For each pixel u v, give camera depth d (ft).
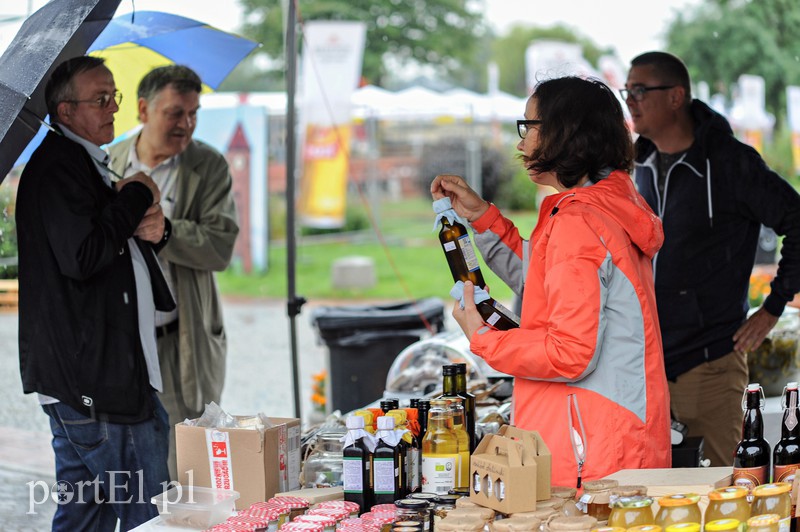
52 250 11.34
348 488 9.02
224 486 9.48
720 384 13.78
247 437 9.39
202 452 9.55
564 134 8.81
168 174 15.84
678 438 11.71
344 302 50.39
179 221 15.34
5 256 18.69
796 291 13.42
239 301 50.78
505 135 91.35
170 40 16.29
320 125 53.42
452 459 9.06
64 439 11.76
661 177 14.11
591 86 8.96
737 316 13.82
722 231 13.65
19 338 11.50
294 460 9.89
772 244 22.79
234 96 40.88
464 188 10.64
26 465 21.25
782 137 67.62
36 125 11.78
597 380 8.67
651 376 8.76
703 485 8.14
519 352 8.59
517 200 81.87
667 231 13.80
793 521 7.75
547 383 8.90
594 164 8.87
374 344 19.20
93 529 12.06
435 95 42.29
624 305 8.60
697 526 6.91
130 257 12.11
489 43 122.93
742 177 13.37
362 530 7.84
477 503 8.24
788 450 8.89
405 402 12.29
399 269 61.57
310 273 60.18
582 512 8.05
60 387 11.37
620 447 8.64
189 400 15.14
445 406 9.20
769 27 74.59
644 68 13.84
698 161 13.61
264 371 33.55
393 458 8.90
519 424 9.08
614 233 8.54
